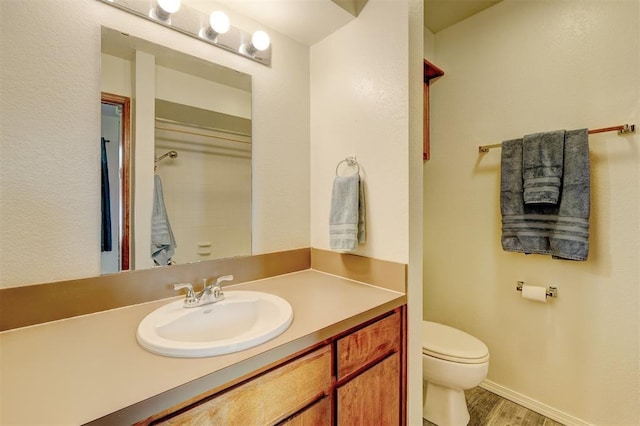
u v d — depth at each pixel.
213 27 1.18
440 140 2.09
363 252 1.36
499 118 1.79
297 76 1.55
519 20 1.71
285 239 1.51
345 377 0.95
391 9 1.23
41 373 0.62
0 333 0.81
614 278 1.41
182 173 1.19
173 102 1.17
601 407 1.46
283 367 0.78
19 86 0.84
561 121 1.56
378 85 1.29
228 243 1.32
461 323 1.99
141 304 1.06
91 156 0.97
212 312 1.02
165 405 0.57
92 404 0.53
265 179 1.44
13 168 0.84
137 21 1.07
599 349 1.46
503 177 1.68
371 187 1.33
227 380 0.66
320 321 0.91
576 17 1.50
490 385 1.85
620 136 1.38
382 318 1.09
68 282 0.92
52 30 0.90
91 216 0.97
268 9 1.30
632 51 1.35
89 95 0.97
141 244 1.08
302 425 0.81
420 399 1.29
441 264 2.09
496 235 1.82
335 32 1.47
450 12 1.88
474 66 1.91
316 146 1.58
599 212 1.45
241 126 1.36
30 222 0.87
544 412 1.63
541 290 1.59
